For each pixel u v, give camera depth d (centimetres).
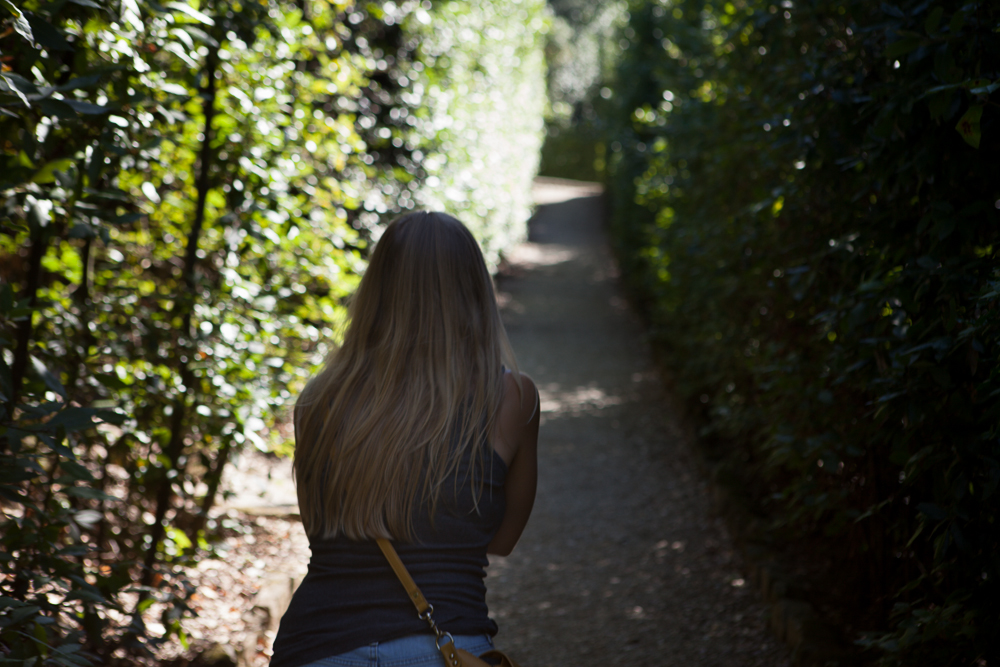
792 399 354
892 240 259
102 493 199
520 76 1326
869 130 256
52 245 288
